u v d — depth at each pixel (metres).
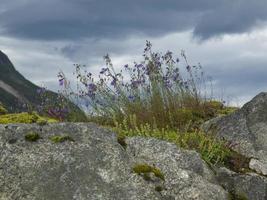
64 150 2.43
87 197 2.30
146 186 2.38
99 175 2.37
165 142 2.68
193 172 2.58
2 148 2.41
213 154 3.09
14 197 2.30
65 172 2.37
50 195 2.30
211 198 2.50
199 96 4.11
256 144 3.41
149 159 2.58
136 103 3.81
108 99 3.82
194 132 3.55
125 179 2.38
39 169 2.37
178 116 3.78
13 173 2.35
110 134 2.58
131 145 2.63
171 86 3.99
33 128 2.50
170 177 2.51
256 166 3.21
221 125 3.60
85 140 2.49
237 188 2.83
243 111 3.62
